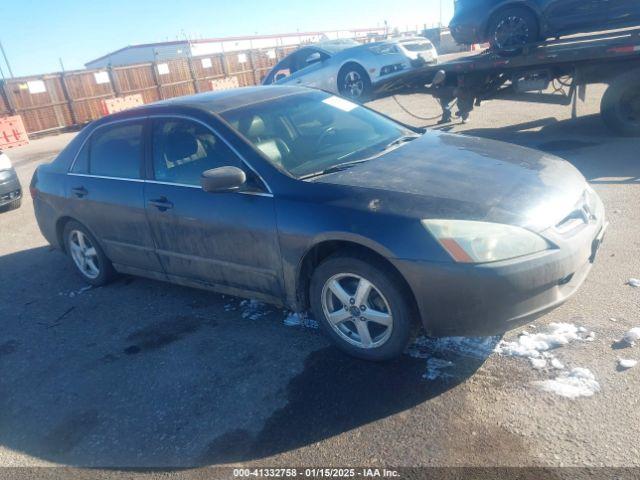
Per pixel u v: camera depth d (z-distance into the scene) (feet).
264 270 11.84
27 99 65.36
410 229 9.59
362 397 9.97
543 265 9.27
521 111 35.22
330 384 10.48
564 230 9.82
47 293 17.21
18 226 25.44
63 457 9.71
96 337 13.87
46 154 50.88
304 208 10.79
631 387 9.12
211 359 11.99
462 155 12.09
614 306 11.54
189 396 10.82
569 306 11.81
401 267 9.55
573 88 27.22
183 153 13.16
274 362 11.51
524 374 9.86
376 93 35.01
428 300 9.56
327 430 9.29
